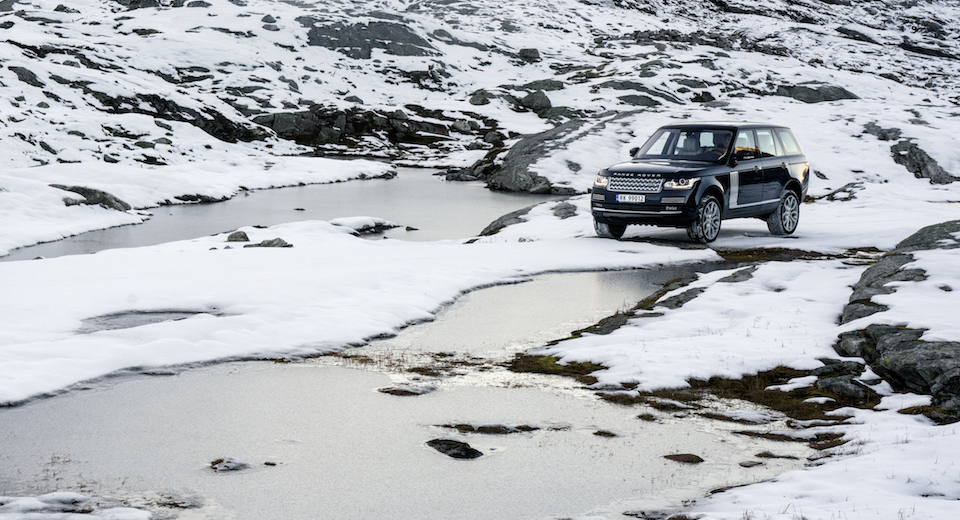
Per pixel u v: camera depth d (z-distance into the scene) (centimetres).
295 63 6097
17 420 621
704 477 535
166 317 942
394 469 539
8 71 4372
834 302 1041
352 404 680
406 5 10012
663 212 1555
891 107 3906
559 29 8762
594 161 3397
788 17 11231
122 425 615
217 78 5509
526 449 585
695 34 8200
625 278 1292
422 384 740
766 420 666
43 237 1944
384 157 4603
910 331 787
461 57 6862
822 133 3462
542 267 1354
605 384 746
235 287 1091
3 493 484
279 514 466
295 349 845
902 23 11038
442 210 2566
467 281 1222
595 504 487
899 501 455
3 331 832
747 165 1648
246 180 3281
